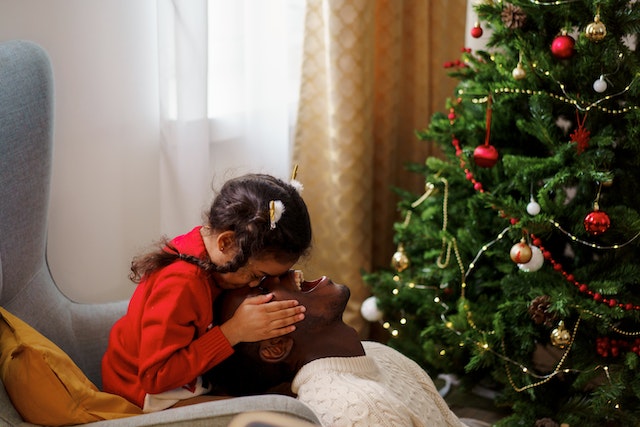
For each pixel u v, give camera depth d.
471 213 2.15
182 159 2.16
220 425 1.29
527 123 2.00
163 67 2.09
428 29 2.60
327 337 1.52
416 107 2.65
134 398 1.52
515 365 2.14
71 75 2.01
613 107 2.00
